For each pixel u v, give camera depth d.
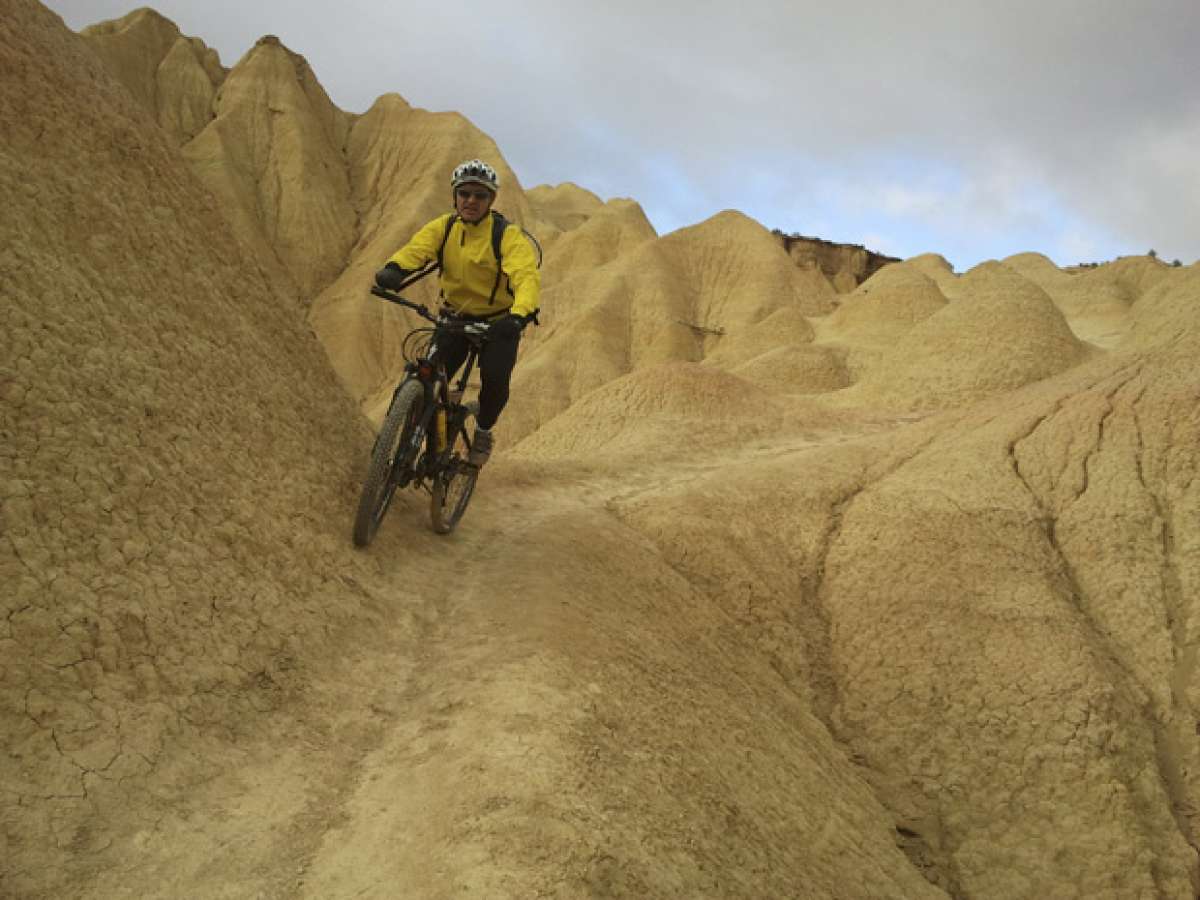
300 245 68.50
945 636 9.88
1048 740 8.59
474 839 2.58
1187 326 16.52
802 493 12.80
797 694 9.24
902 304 47.41
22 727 2.47
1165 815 8.20
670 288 64.56
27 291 3.64
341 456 5.49
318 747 3.13
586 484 11.79
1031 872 7.68
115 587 3.08
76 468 3.29
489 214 4.62
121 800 2.46
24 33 4.82
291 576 3.99
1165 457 12.66
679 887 2.91
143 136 5.30
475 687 3.70
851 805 6.53
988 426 14.98
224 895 2.29
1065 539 11.98
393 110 81.81
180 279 4.86
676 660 5.75
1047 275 65.44
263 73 75.44
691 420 17.94
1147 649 10.17
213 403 4.44
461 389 4.93
